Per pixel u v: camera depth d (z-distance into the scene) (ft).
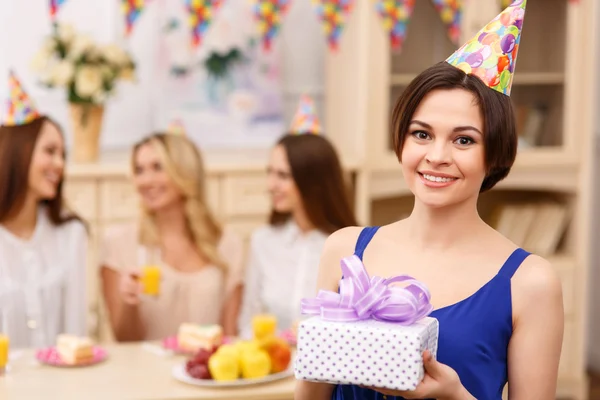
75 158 12.41
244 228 12.55
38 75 13.19
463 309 4.13
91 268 12.01
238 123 13.82
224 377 7.18
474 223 4.31
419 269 4.31
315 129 10.55
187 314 9.66
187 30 13.67
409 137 4.18
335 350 3.81
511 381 4.14
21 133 8.92
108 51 12.28
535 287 4.10
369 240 4.56
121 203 12.07
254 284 9.98
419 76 4.19
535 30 13.03
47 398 6.84
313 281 9.64
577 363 13.75
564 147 13.35
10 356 8.11
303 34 14.25
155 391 7.04
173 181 9.48
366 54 12.46
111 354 8.20
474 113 4.05
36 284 9.02
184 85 13.69
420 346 3.71
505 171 4.25
